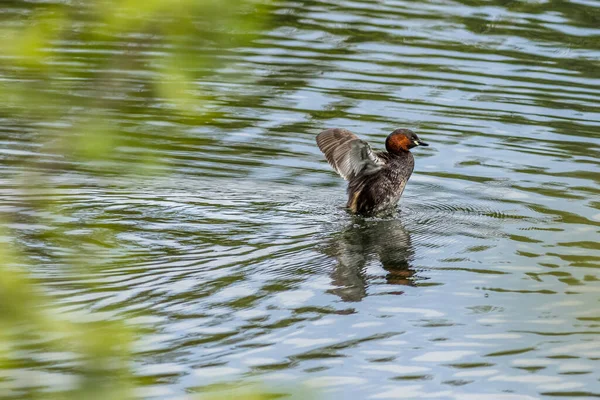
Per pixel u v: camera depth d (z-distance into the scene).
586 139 29.16
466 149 28.23
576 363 15.38
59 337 15.01
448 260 20.16
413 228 22.39
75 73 31.09
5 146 26.55
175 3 8.15
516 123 30.17
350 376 14.64
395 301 17.72
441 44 37.00
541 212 23.69
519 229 22.39
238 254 19.98
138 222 21.83
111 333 8.41
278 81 32.88
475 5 41.91
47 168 24.81
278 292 17.91
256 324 16.39
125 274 18.44
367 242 21.17
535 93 32.78
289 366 14.86
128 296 17.36
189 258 19.61
